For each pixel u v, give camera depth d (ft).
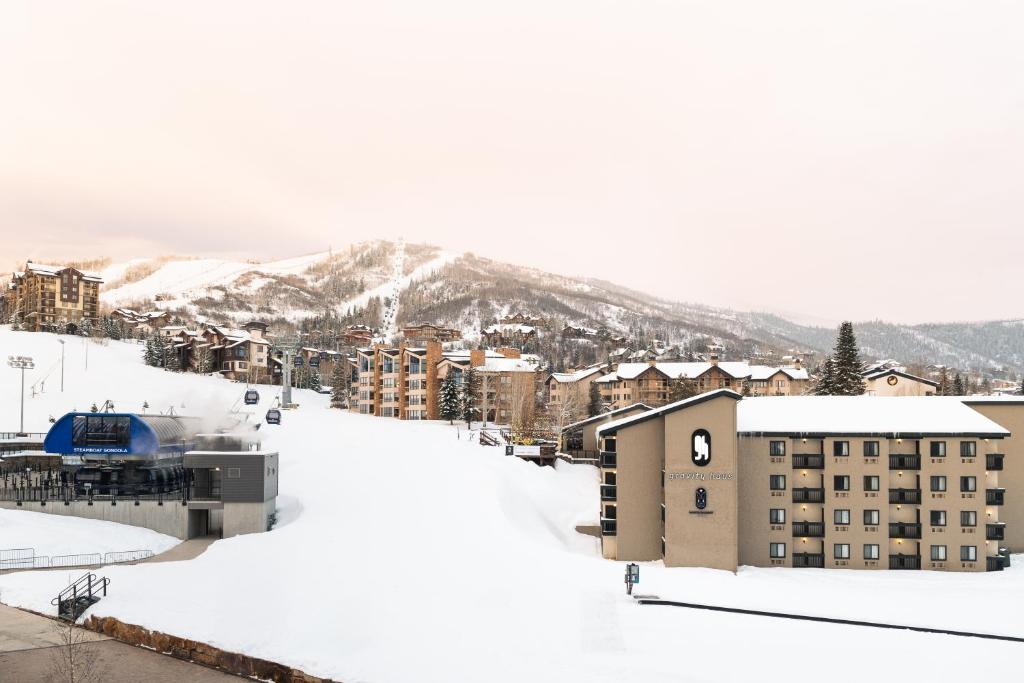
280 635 108.68
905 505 181.27
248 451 179.83
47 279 559.79
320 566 137.80
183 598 123.34
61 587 130.21
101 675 100.27
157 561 150.61
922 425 180.65
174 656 108.47
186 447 203.00
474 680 93.09
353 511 178.29
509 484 208.44
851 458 181.06
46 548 151.12
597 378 498.69
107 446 183.42
